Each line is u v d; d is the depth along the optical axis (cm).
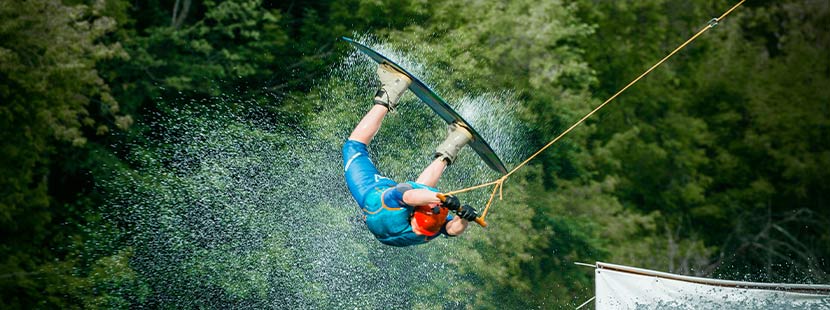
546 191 2119
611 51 2438
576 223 2105
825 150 2620
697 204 2497
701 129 2527
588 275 2067
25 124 1720
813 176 2606
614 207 2164
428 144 1822
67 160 1922
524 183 2002
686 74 2566
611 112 2425
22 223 1759
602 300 951
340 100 1881
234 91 2097
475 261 1778
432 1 2072
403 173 1800
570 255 2077
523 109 2000
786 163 2594
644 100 2462
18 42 1681
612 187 2188
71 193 1964
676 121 2477
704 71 2553
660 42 2497
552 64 2041
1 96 1727
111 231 1738
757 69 2612
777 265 2545
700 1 2550
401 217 655
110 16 1941
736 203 2569
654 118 2492
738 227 2547
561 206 2103
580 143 2166
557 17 2073
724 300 925
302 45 2150
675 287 939
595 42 2402
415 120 1828
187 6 2188
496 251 1827
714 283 935
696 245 2420
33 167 1906
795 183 2638
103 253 1727
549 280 2033
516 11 2022
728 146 2625
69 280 1675
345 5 2158
